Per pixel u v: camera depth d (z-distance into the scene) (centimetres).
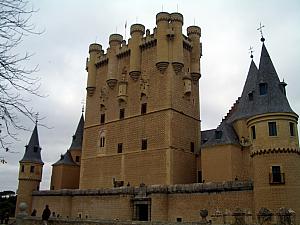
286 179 2944
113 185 5166
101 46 6262
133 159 5059
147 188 4078
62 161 6700
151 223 2753
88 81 6091
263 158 3092
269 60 3750
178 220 3759
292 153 3031
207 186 3609
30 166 6481
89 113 6006
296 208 2884
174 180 4591
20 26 924
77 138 7206
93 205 4703
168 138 4722
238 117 4628
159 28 5241
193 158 5081
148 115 5091
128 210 4181
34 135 6881
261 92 3562
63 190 5262
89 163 5691
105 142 5559
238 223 2969
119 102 5541
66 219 3275
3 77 930
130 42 5603
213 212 3478
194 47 5656
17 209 6241
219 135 4491
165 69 5081
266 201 2969
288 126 3122
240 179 4262
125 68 5650
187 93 5225
